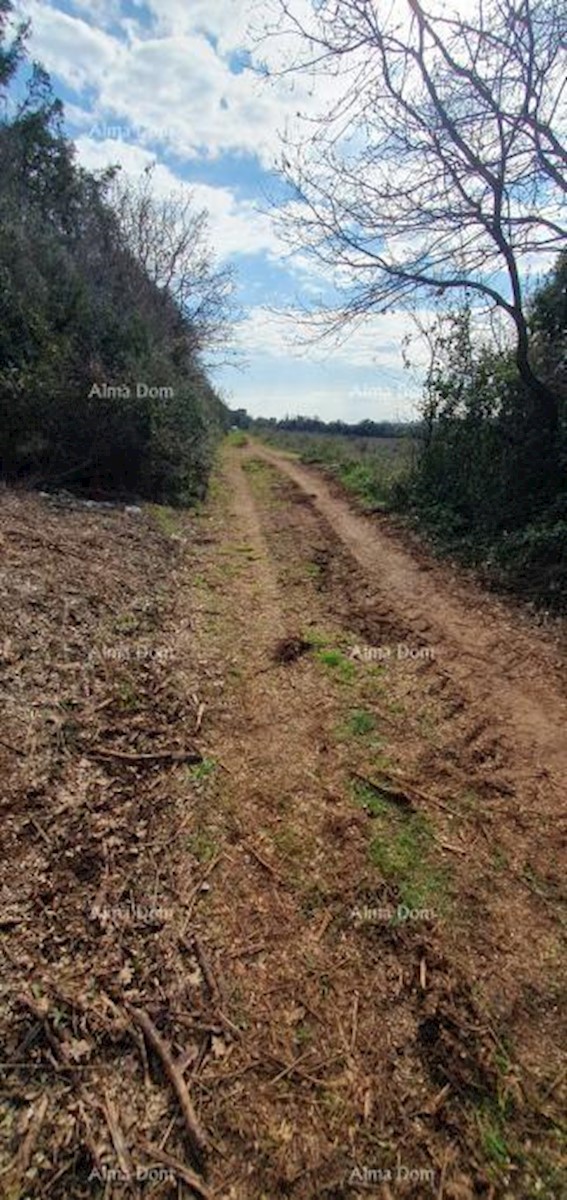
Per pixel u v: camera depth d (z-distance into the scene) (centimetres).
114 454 982
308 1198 167
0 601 457
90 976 223
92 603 513
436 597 666
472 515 915
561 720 416
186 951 237
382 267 780
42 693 373
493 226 743
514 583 684
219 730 386
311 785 338
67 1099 186
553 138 662
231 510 1105
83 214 1625
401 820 315
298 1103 189
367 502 1155
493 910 262
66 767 322
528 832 310
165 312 1722
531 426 845
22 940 231
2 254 926
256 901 262
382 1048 206
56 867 265
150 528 823
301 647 520
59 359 884
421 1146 180
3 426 833
